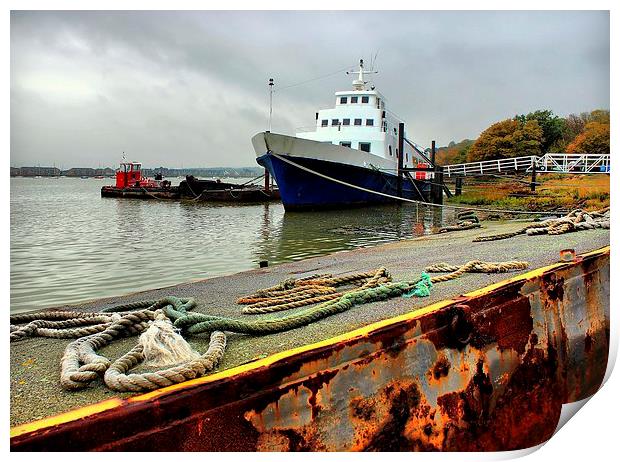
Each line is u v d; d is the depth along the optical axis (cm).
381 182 2267
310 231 1470
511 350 298
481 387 270
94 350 269
